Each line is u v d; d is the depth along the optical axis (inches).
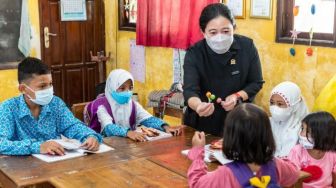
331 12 127.7
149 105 172.9
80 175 78.7
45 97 94.8
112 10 217.6
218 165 83.7
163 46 183.8
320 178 94.1
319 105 118.3
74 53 217.3
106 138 105.0
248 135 62.7
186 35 169.8
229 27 98.9
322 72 129.5
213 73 104.3
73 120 102.9
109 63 224.8
